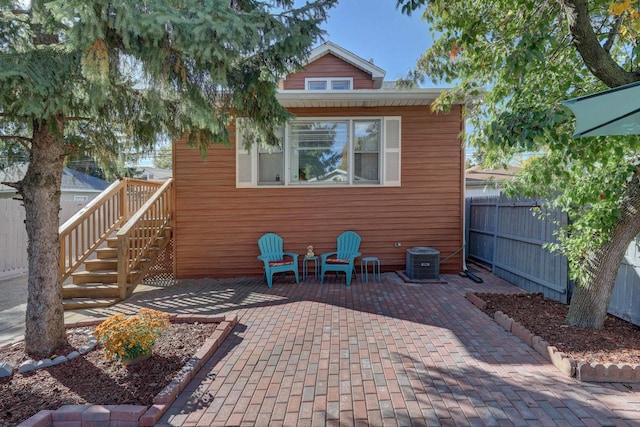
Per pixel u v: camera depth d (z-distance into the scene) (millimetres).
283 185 6641
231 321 3842
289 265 6016
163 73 2715
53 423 2186
